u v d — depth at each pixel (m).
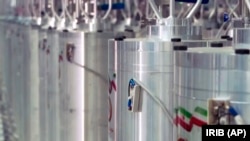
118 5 3.35
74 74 2.48
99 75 2.44
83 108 2.50
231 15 2.15
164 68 1.61
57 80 2.82
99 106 2.48
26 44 4.55
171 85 1.61
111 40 1.84
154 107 1.62
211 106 1.21
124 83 1.70
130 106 1.65
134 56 1.64
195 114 1.27
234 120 1.18
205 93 1.24
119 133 1.77
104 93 2.45
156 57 1.61
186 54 1.30
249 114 1.17
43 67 3.34
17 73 5.38
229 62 1.18
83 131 2.53
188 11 1.87
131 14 3.41
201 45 1.59
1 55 7.18
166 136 1.62
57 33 2.78
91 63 2.44
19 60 5.15
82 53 2.44
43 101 3.43
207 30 2.34
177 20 1.74
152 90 1.62
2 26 7.08
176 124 1.43
